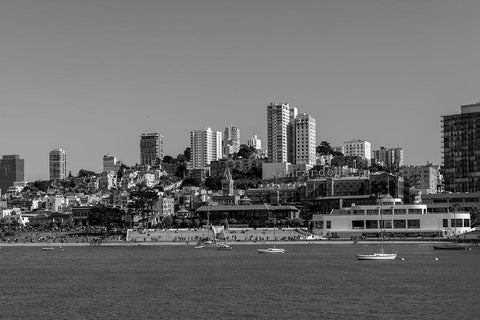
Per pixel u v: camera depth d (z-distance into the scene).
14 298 166.25
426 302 153.50
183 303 155.88
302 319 136.50
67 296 168.62
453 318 136.62
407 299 157.75
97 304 155.88
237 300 159.12
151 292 173.62
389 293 167.00
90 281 198.75
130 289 179.75
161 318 138.88
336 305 151.00
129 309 148.88
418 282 186.00
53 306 153.88
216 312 144.38
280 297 162.88
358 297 161.50
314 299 159.38
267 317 138.75
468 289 171.88
